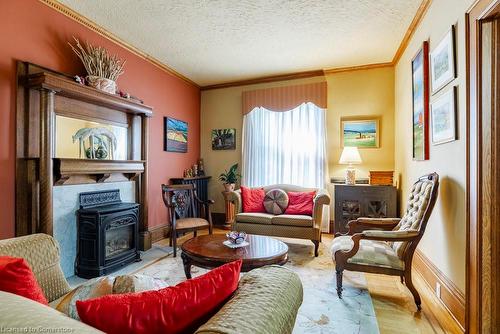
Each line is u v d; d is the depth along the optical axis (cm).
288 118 468
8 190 228
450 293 202
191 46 358
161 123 421
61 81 240
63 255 266
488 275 165
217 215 520
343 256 224
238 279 95
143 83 383
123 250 308
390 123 420
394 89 416
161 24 303
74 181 277
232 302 80
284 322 77
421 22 282
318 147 450
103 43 319
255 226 362
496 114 166
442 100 224
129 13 281
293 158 464
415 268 285
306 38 335
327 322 191
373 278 268
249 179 489
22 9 239
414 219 223
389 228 263
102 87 284
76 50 283
